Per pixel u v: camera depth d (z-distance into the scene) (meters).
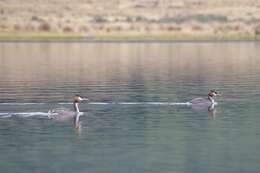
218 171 30.31
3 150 34.16
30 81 64.19
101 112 44.91
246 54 103.00
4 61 92.31
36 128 39.47
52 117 43.00
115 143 35.53
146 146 34.78
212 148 34.25
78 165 31.34
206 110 45.53
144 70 76.19
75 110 44.19
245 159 32.19
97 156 32.88
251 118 42.28
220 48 119.56
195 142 35.56
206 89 56.38
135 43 137.38
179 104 48.06
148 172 30.20
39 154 33.34
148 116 43.12
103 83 61.81
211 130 38.56
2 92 55.00
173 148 34.31
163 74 70.81
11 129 39.19
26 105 47.56
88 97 51.50
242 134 37.47
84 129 39.12
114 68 79.44
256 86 58.41
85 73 72.81
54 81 64.06
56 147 34.72
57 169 30.70
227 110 45.47
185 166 31.08
